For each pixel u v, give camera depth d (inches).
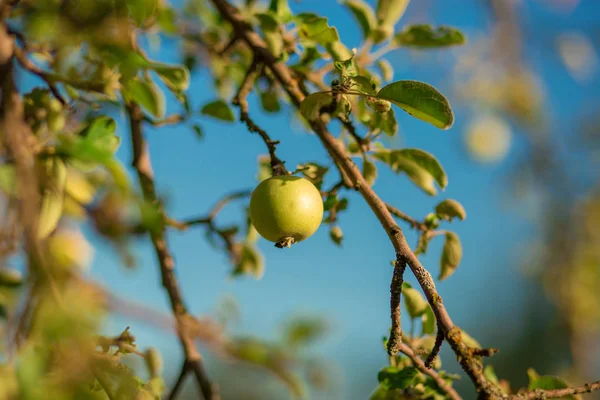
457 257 43.1
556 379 43.2
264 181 40.3
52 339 33.2
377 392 43.4
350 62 41.0
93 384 35.2
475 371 36.2
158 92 45.7
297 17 44.5
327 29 44.7
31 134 37.9
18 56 39.7
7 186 35.4
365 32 47.5
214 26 53.9
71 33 39.0
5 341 33.7
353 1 47.3
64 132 39.9
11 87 37.0
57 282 33.7
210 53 54.7
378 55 47.5
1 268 36.6
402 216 43.4
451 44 47.5
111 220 36.4
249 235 49.8
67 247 41.0
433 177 44.2
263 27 46.0
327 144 41.4
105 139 38.8
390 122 43.4
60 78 40.4
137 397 36.3
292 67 46.9
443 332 36.5
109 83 42.4
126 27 39.6
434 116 39.4
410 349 41.3
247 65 53.3
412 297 43.3
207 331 42.4
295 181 40.1
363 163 44.4
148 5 40.1
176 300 44.9
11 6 38.6
